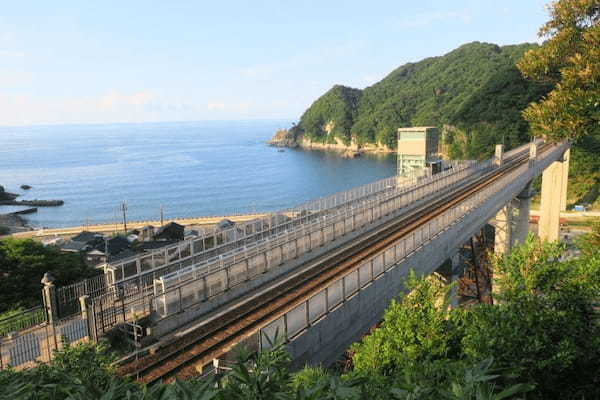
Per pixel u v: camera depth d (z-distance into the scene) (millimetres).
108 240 64375
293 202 153250
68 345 8312
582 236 25797
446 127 188000
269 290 22312
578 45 17094
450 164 69188
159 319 18188
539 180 111375
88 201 160750
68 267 37562
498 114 154250
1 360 14836
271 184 186125
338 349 18297
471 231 35688
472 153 156125
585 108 15570
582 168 108750
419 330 11875
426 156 67250
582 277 11875
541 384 10086
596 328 11250
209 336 17547
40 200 157000
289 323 15414
